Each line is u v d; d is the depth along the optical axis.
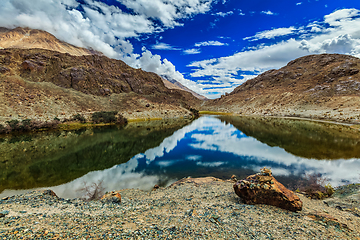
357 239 7.62
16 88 103.06
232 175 25.06
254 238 7.29
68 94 126.38
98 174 26.44
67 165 31.31
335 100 106.69
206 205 11.95
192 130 76.31
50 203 12.30
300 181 21.80
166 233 7.24
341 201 14.32
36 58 152.25
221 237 7.24
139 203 12.96
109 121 104.00
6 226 7.29
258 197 11.62
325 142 43.50
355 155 32.31
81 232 6.95
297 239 7.33
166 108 160.75
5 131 64.25
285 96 155.50
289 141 46.66
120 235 6.78
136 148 45.00
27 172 27.48
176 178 24.52
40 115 87.62
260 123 95.69
